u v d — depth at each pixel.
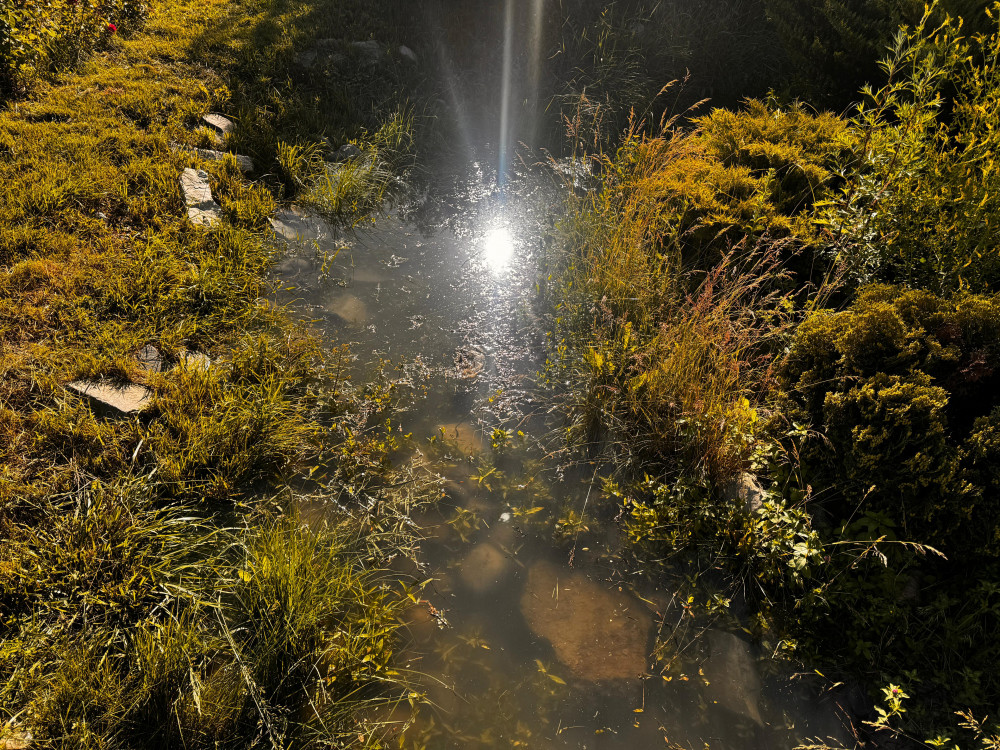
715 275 2.83
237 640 2.00
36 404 2.42
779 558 2.25
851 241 2.87
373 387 2.93
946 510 2.13
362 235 3.83
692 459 2.55
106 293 2.84
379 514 2.47
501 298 3.47
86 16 4.94
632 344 2.86
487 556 2.41
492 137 4.61
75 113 3.94
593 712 2.04
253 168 3.96
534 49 4.97
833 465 2.34
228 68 4.83
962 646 2.08
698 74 4.66
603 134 4.44
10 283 2.78
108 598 1.99
